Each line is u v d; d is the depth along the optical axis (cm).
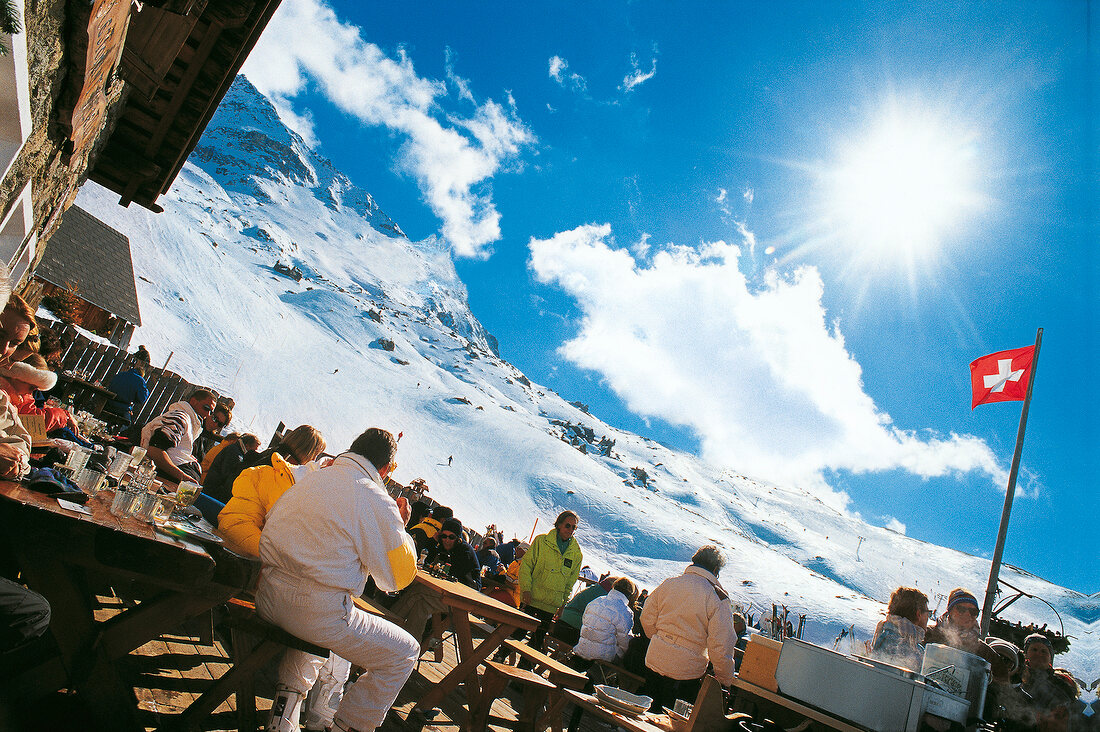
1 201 334
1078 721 393
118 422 1029
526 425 16675
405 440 11425
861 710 303
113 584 370
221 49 636
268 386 8888
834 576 15238
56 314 2338
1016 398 900
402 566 290
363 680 292
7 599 190
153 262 10406
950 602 467
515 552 1256
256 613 285
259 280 17250
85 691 224
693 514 15600
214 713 318
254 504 316
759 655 384
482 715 392
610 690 358
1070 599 10819
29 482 243
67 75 334
